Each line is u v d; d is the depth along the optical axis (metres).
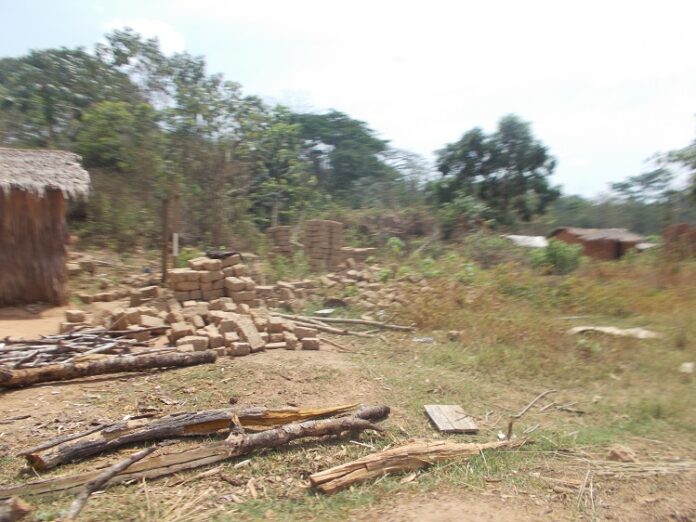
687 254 15.30
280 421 5.02
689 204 21.69
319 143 28.58
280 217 19.77
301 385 6.21
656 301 11.37
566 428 5.51
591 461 4.72
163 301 9.81
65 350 6.71
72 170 10.66
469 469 4.47
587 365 7.58
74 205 15.83
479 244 17.38
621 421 5.80
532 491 4.18
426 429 5.32
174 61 20.00
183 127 17.33
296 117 27.70
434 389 6.41
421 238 19.41
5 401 5.52
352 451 4.72
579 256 16.70
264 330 8.09
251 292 10.06
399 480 4.27
